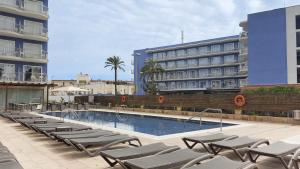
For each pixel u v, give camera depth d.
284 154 6.27
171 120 21.41
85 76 92.81
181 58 79.75
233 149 7.07
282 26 46.19
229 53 71.69
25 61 40.25
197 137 8.63
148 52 86.12
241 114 19.44
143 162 5.62
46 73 42.22
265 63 47.66
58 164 7.34
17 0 39.69
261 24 48.38
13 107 33.34
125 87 90.81
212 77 74.50
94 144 7.80
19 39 40.00
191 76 78.56
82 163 7.39
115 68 68.19
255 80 48.56
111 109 32.41
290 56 45.31
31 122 13.56
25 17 40.66
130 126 19.25
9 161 5.64
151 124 20.12
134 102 31.70
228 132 12.74
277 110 18.56
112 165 7.00
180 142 10.06
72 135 8.91
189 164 5.54
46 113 27.81
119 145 9.48
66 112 29.11
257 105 19.69
